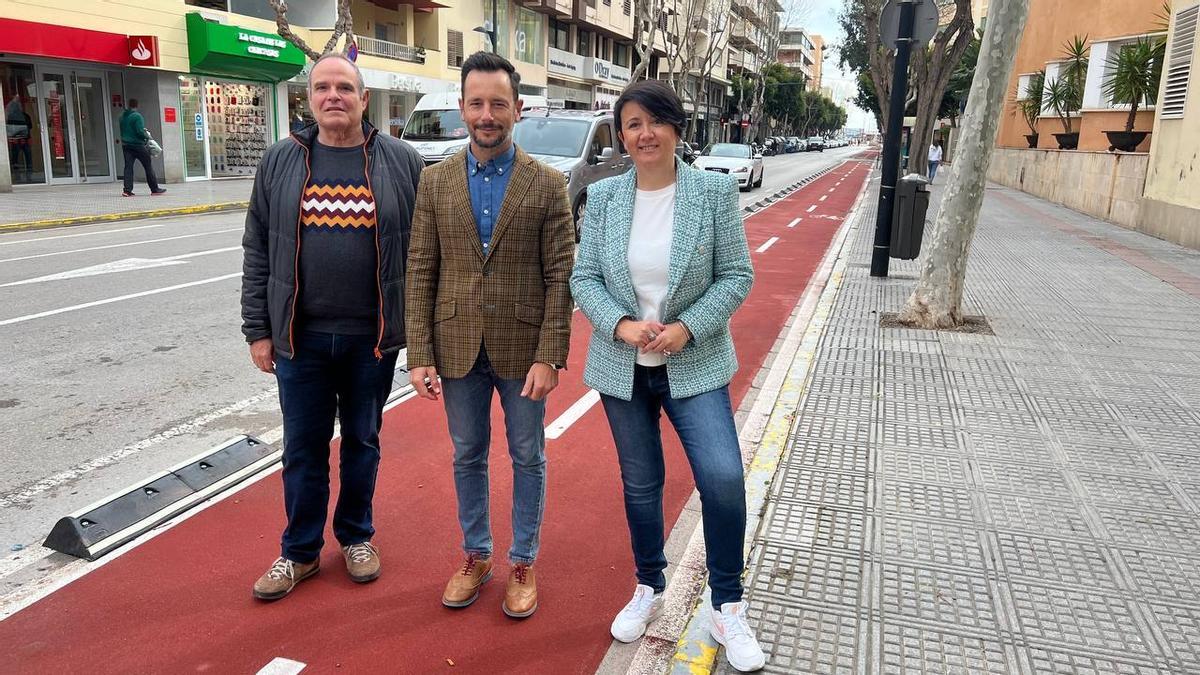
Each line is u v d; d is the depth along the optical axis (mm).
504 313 2893
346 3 17328
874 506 3867
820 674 2695
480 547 3160
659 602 3016
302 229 2918
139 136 17234
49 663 2771
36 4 16875
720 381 2686
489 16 34500
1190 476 4215
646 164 2602
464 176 2838
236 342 6707
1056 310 8109
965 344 6766
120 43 18594
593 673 2771
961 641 2867
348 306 2988
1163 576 3281
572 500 4074
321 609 3115
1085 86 21250
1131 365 6184
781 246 13445
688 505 4016
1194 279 9930
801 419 5000
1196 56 12867
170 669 2750
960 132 7129
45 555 3471
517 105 2820
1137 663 2750
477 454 3072
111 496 3783
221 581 3285
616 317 2617
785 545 3498
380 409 3289
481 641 2936
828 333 7102
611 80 47125
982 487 4074
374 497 4047
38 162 18484
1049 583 3230
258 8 23672
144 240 12047
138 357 6234
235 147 23469
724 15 58812
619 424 2789
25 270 9430
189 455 4523
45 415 5043
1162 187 14102
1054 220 17000
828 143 123625
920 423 4941
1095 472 4258
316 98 2838
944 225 7188
